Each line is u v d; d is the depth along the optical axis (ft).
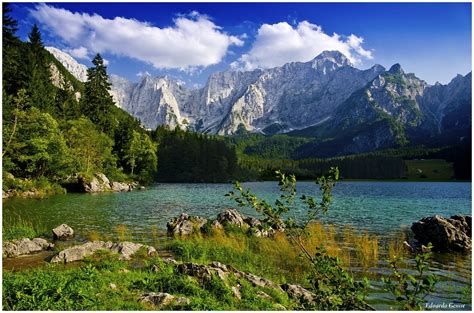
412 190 335.67
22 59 233.14
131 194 211.20
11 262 54.95
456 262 62.80
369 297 42.47
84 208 132.36
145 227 95.35
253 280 43.32
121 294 35.09
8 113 180.34
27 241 64.18
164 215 121.29
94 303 31.09
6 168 171.83
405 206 174.29
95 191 217.56
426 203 193.36
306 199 30.42
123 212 125.80
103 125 307.37
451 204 188.55
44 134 195.42
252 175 546.26
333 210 151.23
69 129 235.40
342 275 27.94
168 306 31.99
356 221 115.65
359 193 283.79
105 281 38.40
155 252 61.36
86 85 312.91
